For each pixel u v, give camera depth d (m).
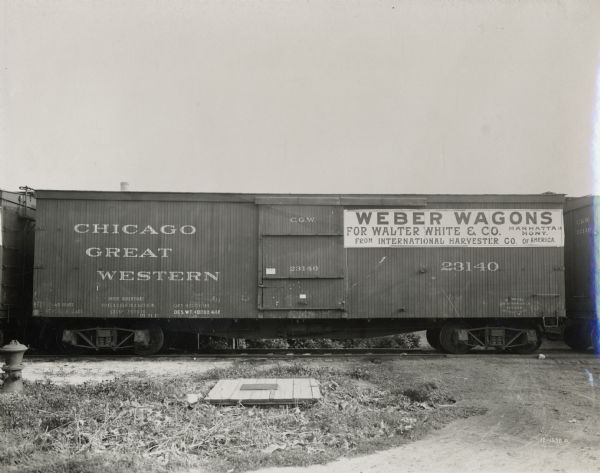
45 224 13.50
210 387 9.18
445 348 14.38
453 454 6.05
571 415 7.69
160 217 13.68
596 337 15.01
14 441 6.30
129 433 6.55
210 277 13.62
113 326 14.04
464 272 13.89
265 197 13.80
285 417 7.27
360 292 13.70
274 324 14.47
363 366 11.84
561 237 14.09
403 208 13.94
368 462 5.80
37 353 15.20
